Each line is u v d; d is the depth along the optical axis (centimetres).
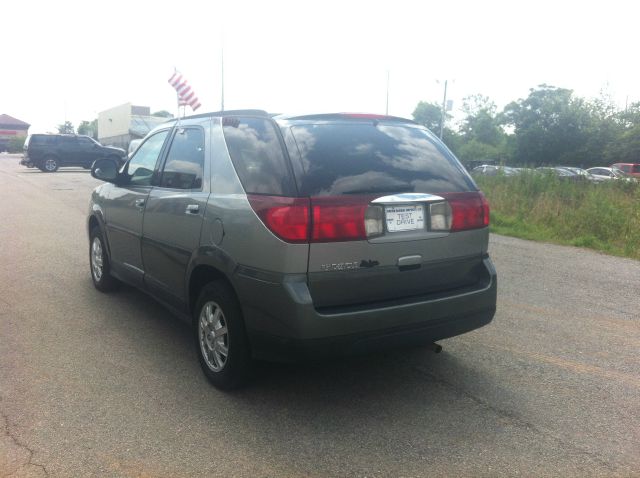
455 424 348
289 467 299
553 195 1289
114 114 4131
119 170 544
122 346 464
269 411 360
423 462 306
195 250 391
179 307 435
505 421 354
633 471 302
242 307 350
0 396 372
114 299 591
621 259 877
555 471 301
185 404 367
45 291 616
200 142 426
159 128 509
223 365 377
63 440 320
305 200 325
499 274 761
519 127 5778
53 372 411
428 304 357
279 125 368
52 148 2891
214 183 388
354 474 294
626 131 4791
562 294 661
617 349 484
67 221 1127
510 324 546
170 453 310
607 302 629
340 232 329
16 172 2873
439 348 408
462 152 5984
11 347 457
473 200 387
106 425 338
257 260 335
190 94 2341
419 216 360
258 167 357
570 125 5366
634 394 396
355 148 367
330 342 328
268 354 345
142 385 393
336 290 334
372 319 337
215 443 321
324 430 338
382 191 347
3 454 305
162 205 442
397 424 347
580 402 382
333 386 399
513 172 1557
